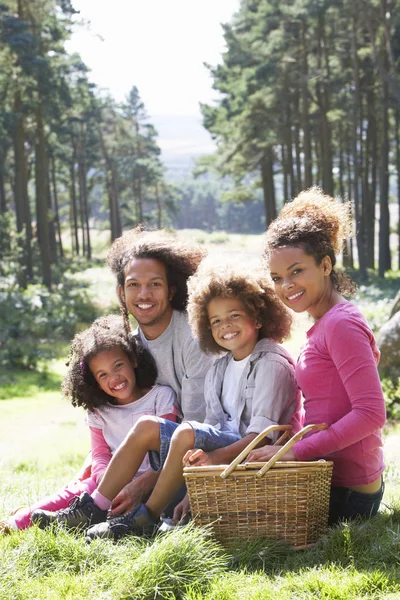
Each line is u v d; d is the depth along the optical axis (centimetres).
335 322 364
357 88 3456
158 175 7812
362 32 3494
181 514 382
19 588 318
